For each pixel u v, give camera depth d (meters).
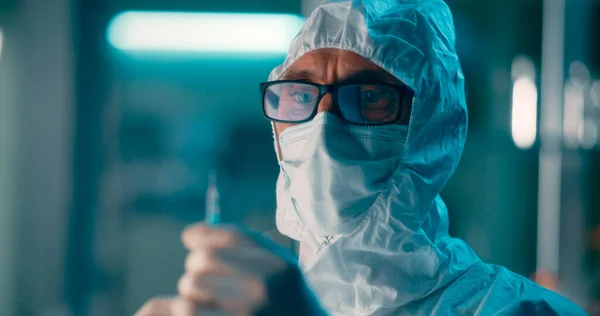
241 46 4.84
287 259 0.68
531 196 3.99
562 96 3.47
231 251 0.67
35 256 4.31
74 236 4.46
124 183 4.95
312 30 1.24
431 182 1.22
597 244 3.48
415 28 1.24
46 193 4.31
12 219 4.27
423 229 1.24
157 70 4.98
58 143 4.32
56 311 4.36
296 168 1.22
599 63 3.48
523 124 3.87
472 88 4.05
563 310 1.12
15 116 4.23
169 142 5.16
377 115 1.21
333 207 1.17
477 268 1.20
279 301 0.65
